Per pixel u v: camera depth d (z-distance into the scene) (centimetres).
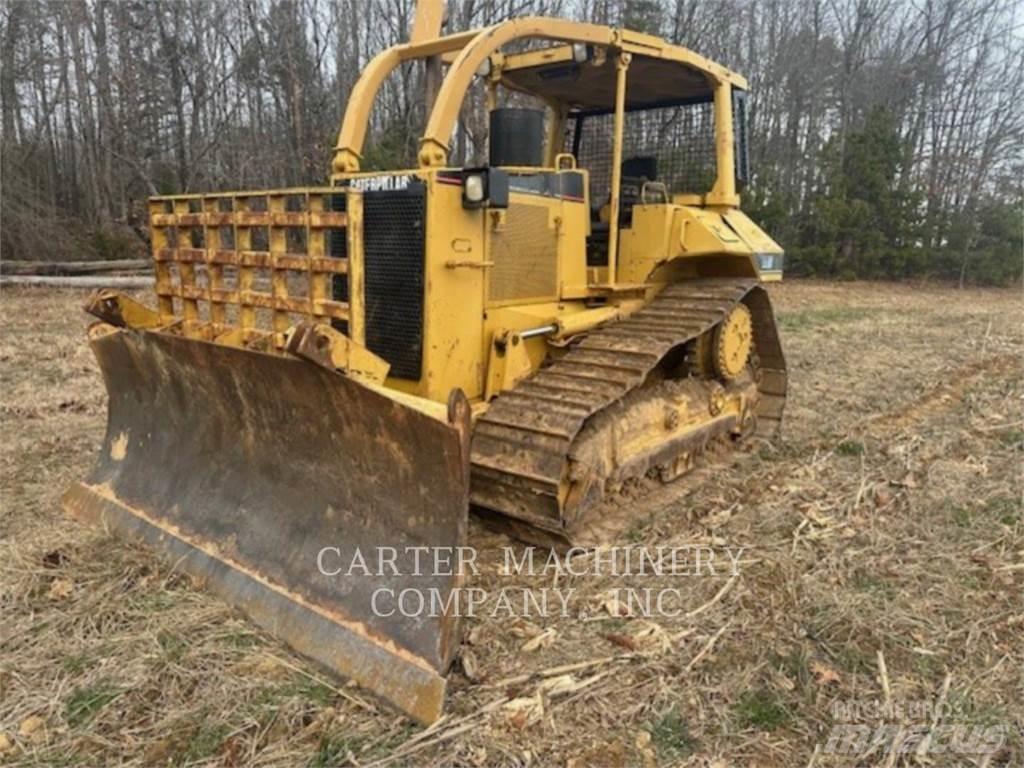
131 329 397
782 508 465
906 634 330
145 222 1812
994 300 1909
